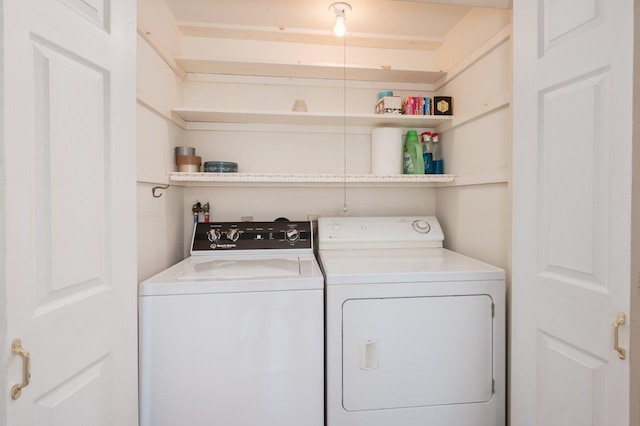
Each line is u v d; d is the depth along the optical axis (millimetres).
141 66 1349
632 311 785
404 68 1935
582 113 888
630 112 771
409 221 1957
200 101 2014
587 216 883
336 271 1336
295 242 1852
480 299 1335
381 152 1981
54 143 742
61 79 757
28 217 687
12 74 645
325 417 1301
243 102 2049
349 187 2164
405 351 1300
